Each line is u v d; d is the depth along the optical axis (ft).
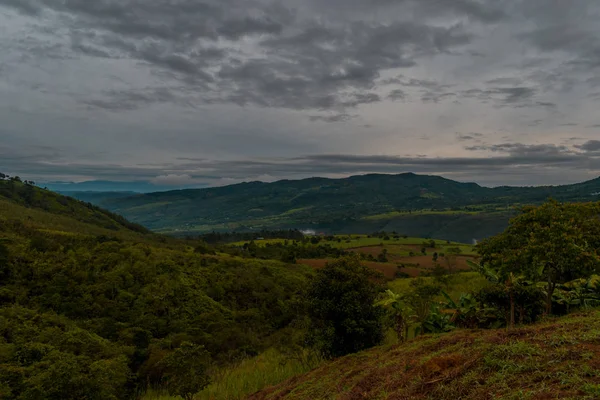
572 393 13.24
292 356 51.39
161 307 95.71
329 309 41.09
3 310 72.74
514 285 32.53
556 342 18.79
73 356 56.65
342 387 26.23
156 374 63.16
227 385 47.44
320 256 291.99
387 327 44.06
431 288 42.45
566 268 32.40
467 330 29.99
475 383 16.90
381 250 346.33
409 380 20.61
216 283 122.21
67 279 92.48
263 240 401.29
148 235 300.81
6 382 48.80
